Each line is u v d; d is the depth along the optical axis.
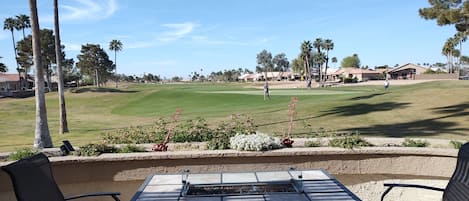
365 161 5.49
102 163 5.21
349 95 28.61
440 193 5.14
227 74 142.00
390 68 109.88
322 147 5.69
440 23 13.64
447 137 10.12
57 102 41.59
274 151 5.37
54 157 5.17
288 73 125.75
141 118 21.59
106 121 20.59
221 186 3.42
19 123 20.45
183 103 30.80
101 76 89.31
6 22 75.62
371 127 12.64
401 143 5.98
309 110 18.53
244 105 26.00
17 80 90.56
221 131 7.12
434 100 18.48
